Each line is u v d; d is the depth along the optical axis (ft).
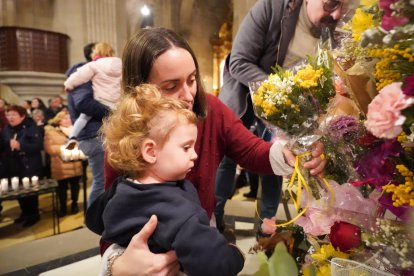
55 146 11.87
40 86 22.61
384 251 2.24
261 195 5.82
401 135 1.90
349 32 2.55
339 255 2.43
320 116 2.81
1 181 10.19
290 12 5.33
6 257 7.57
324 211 2.64
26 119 11.67
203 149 3.67
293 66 3.47
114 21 25.72
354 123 2.56
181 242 2.40
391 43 1.86
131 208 2.68
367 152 2.38
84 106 8.17
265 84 2.95
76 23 24.57
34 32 22.21
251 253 2.44
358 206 2.49
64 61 24.04
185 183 2.90
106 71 8.27
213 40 33.60
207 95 3.92
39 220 11.94
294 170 3.00
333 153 2.77
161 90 3.03
